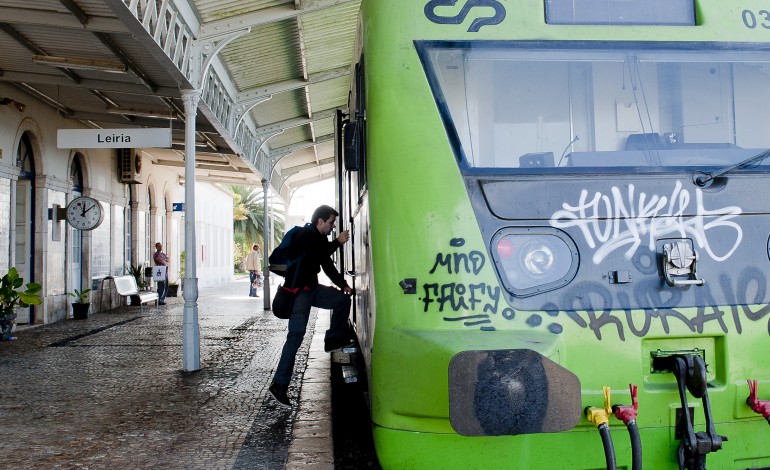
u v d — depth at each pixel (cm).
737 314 361
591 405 344
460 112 369
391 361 356
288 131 1820
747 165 375
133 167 1867
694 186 370
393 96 371
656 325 353
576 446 346
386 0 381
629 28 384
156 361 957
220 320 1568
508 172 364
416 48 373
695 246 365
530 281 355
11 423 616
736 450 355
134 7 658
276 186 2322
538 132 371
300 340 619
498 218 359
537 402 308
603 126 375
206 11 889
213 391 754
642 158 373
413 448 347
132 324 1445
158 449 536
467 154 366
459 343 327
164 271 2031
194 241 897
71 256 1568
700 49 388
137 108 1306
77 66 955
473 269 354
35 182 1385
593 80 378
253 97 1325
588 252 358
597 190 363
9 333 1178
